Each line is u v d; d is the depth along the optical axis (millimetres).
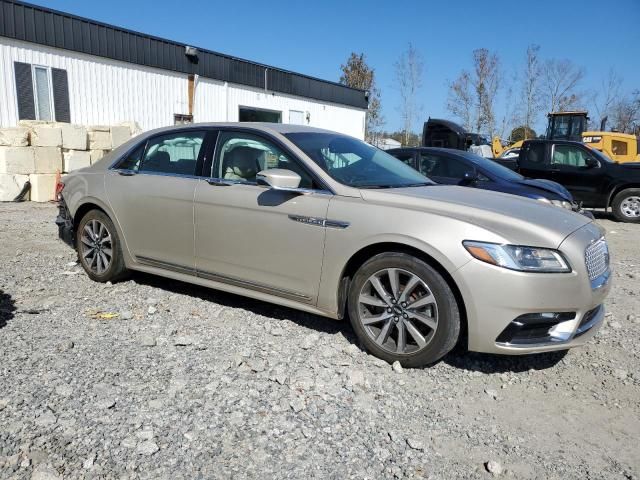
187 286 5297
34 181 12492
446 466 2645
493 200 3904
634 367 3824
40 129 12539
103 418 2863
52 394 3082
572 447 2854
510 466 2670
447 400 3270
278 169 3934
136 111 18219
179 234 4586
